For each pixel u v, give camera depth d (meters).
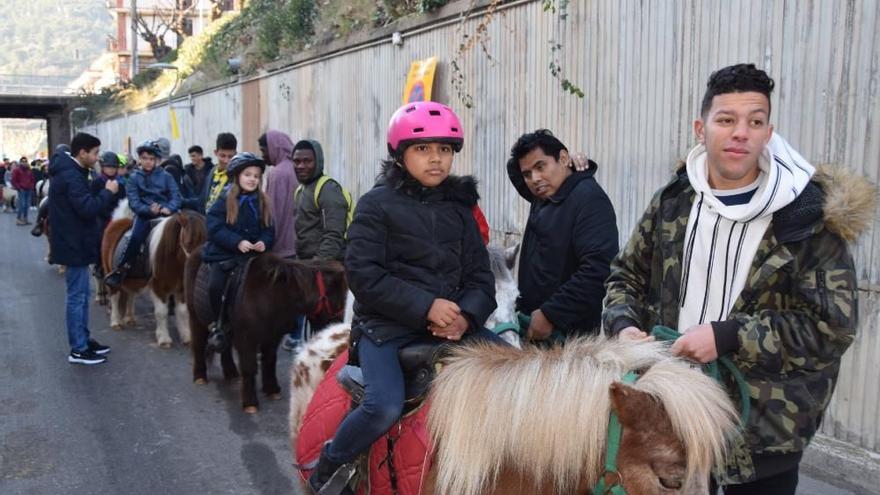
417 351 2.39
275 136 6.65
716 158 2.20
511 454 1.98
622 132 5.69
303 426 2.82
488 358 2.15
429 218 2.48
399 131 2.46
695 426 1.77
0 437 5.16
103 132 32.09
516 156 3.63
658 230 2.46
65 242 6.73
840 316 2.08
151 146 8.22
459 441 2.04
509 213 7.08
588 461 1.87
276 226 6.43
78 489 4.37
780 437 2.18
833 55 4.14
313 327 5.68
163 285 7.47
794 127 4.39
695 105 5.04
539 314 3.39
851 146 4.09
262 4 18.25
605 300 2.59
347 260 2.47
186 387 6.29
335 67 10.73
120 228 8.49
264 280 5.38
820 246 2.14
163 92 24.12
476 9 7.33
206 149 17.89
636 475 1.82
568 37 6.18
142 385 6.35
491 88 7.23
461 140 2.52
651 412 1.81
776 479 2.31
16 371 6.76
